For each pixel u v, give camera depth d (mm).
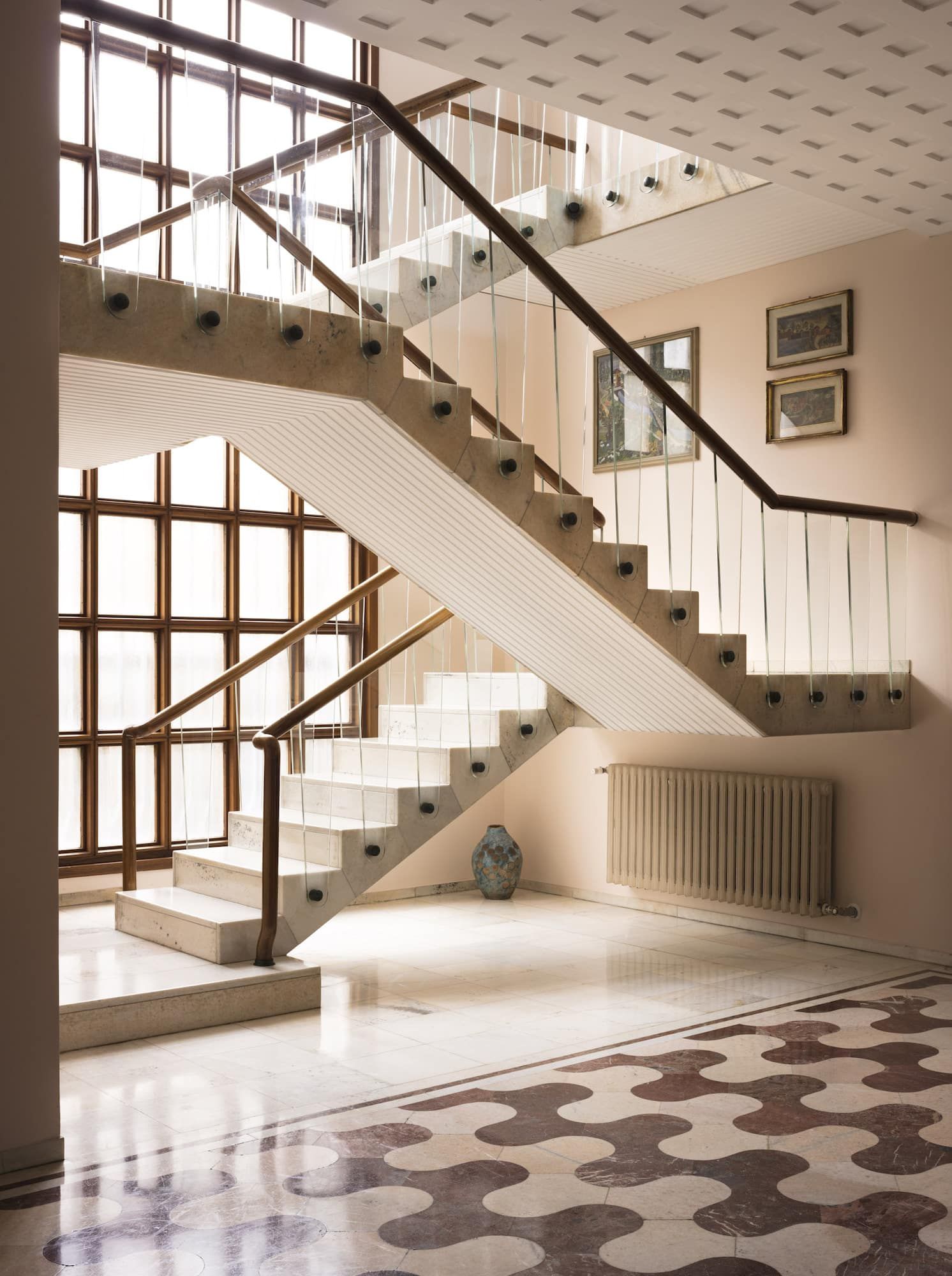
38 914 3744
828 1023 5309
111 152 4262
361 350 4715
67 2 4012
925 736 6523
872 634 6445
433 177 5359
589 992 5812
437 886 8516
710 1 3986
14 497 3707
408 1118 4117
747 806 7219
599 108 4883
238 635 7812
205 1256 3121
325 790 6117
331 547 8188
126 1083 4461
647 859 7770
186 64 4352
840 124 5004
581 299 5395
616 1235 3254
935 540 6477
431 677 6352
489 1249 3166
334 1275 3023
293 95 4691
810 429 7051
